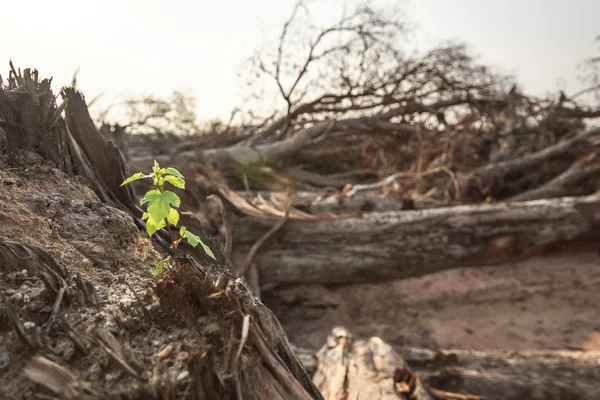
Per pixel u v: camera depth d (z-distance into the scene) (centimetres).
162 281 143
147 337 133
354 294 743
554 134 1202
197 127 1029
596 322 646
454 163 970
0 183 199
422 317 679
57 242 182
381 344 392
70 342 128
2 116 230
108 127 794
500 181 1019
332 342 408
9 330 131
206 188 639
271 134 1032
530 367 429
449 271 830
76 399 111
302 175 1007
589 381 407
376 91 1044
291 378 140
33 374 115
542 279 790
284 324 659
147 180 597
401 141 1081
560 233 620
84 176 252
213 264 234
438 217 625
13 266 154
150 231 146
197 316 140
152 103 920
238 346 131
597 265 843
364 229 623
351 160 1105
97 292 154
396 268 636
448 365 444
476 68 1093
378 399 320
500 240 623
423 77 1077
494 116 1162
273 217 623
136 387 114
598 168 934
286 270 632
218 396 124
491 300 724
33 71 250
